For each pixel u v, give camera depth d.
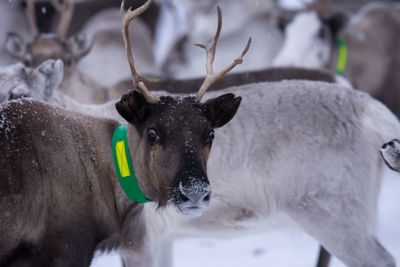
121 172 13.61
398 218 23.84
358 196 16.72
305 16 28.88
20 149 12.95
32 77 17.09
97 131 13.88
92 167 13.62
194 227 16.69
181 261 21.09
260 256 21.36
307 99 16.95
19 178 12.76
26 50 24.59
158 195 13.33
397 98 31.36
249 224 16.92
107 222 13.73
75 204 13.33
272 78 21.53
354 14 42.06
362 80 30.78
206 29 36.78
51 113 13.61
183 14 42.75
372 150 16.92
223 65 36.34
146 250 16.02
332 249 16.78
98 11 38.19
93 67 30.41
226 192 16.59
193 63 36.69
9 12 38.69
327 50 28.39
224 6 36.75
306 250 21.86
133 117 13.21
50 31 38.56
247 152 16.55
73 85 23.36
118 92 22.41
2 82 16.94
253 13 36.78
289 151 16.59
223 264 20.72
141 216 14.33
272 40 35.91
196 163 12.59
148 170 13.14
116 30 32.38
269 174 16.64
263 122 16.64
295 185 16.67
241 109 16.69
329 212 16.66
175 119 12.89
